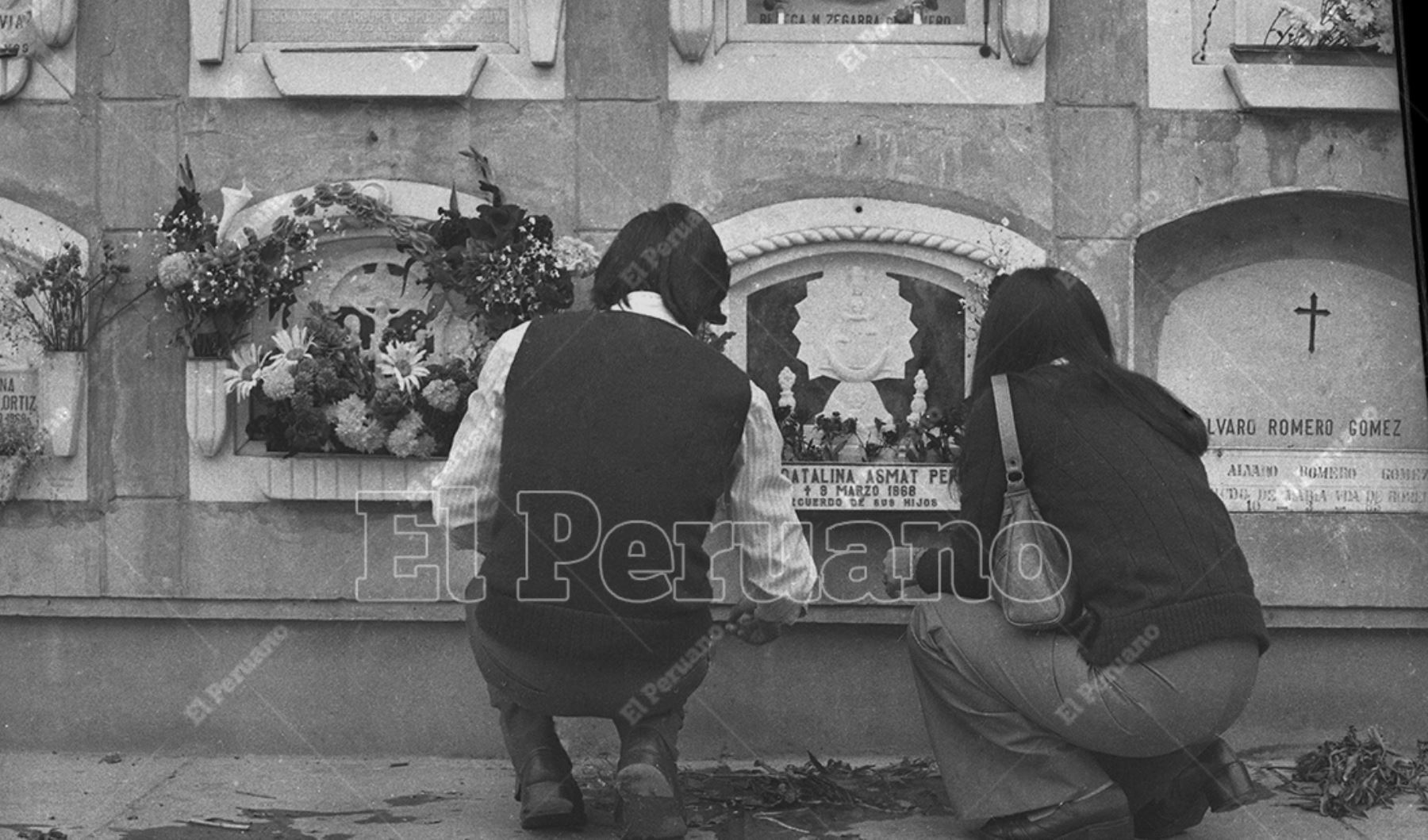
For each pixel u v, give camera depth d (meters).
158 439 4.28
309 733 4.30
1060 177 4.24
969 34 4.24
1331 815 3.73
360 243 4.32
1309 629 4.33
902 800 3.84
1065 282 3.36
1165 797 3.34
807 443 4.25
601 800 3.81
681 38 4.16
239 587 4.27
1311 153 4.26
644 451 3.10
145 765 4.19
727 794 3.91
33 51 4.28
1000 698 3.25
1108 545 3.11
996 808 3.30
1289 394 4.43
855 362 4.29
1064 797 3.25
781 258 4.26
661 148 4.24
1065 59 4.23
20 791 3.89
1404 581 4.31
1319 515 4.32
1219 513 3.20
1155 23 4.24
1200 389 4.43
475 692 4.29
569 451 3.10
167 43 4.27
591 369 3.15
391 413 4.13
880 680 4.29
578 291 4.26
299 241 4.19
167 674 4.31
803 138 4.24
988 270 4.23
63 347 4.24
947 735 3.37
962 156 4.24
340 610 4.27
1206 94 4.24
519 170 4.26
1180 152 4.25
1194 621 3.07
